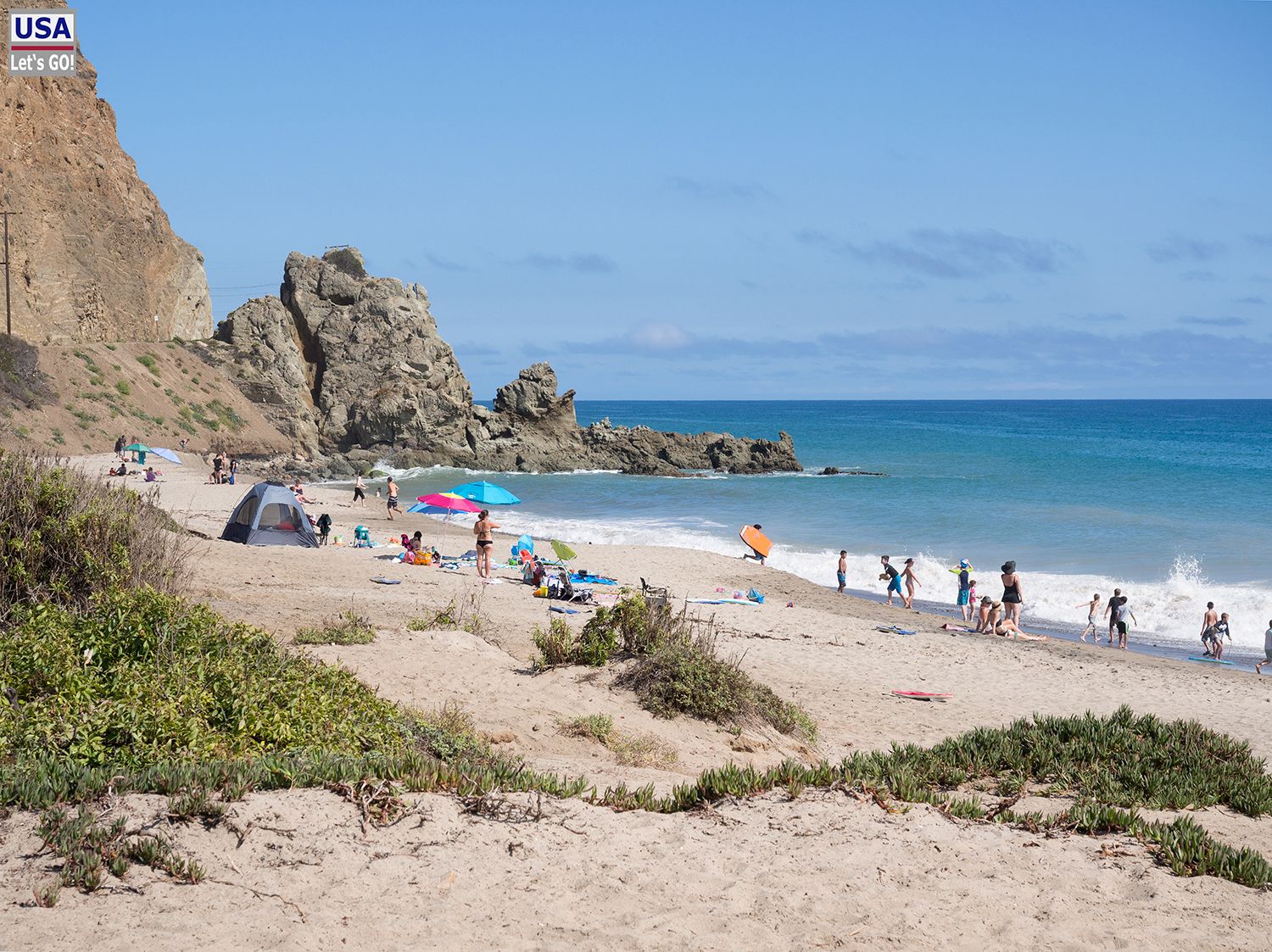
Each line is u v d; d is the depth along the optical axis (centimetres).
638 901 541
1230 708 1734
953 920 536
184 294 9025
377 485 6756
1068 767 905
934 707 1559
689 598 2644
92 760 670
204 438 7156
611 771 912
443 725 952
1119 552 3831
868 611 2742
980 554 3822
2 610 1013
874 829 664
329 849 564
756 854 616
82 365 6950
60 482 1132
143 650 845
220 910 496
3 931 460
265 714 761
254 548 2666
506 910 521
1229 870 617
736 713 1202
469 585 2403
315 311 8556
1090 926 536
